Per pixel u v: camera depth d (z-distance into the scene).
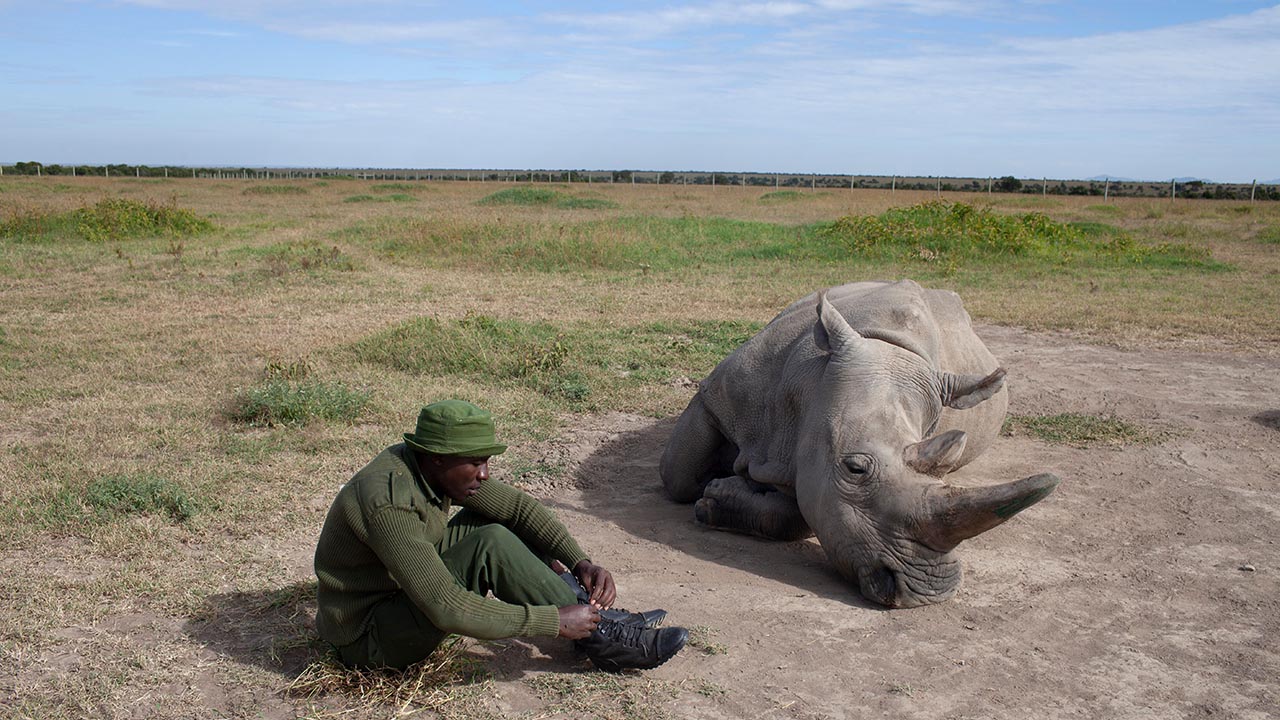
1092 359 10.14
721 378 5.89
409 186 49.97
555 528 4.13
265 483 6.00
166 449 6.60
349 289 13.45
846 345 5.00
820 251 18.16
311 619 4.30
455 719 3.59
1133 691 3.93
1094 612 4.64
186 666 3.93
